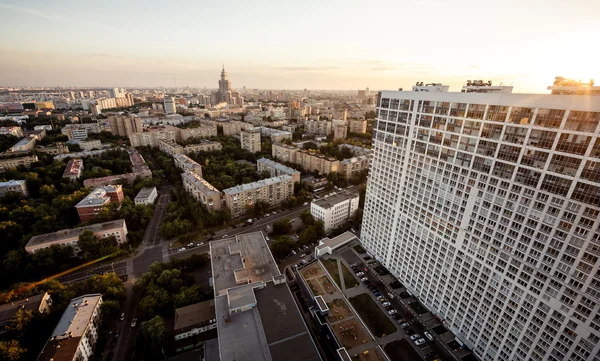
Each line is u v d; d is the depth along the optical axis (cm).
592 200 8362
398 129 14788
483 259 11625
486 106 10569
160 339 12625
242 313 11944
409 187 14738
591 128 8144
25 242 19150
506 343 11256
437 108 12431
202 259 18350
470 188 11644
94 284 15612
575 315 9131
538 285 9938
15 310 13525
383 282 16875
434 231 13725
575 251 8919
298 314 12019
